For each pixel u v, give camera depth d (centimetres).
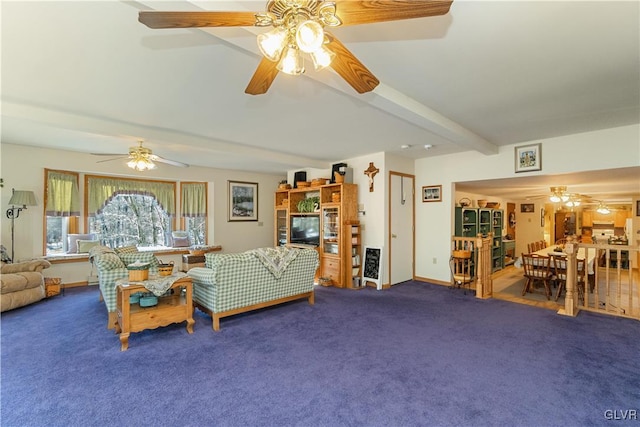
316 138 438
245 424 187
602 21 173
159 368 250
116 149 502
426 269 593
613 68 229
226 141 456
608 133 385
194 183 701
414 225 608
